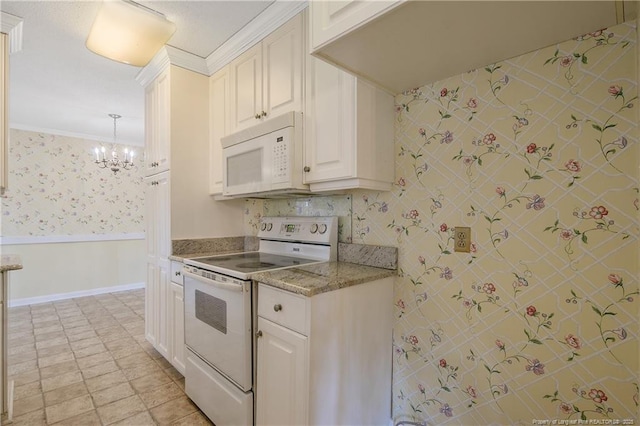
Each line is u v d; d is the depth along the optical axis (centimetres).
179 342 205
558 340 110
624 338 98
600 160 101
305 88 158
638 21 86
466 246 132
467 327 132
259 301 140
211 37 199
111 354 249
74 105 313
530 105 115
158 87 231
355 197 175
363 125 139
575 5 88
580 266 105
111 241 450
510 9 90
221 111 220
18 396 191
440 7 89
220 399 156
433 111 142
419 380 148
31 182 392
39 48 208
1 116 173
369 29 100
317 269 155
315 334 120
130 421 169
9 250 374
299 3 159
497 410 125
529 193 116
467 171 131
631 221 96
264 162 172
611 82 99
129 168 467
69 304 387
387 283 152
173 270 212
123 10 165
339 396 130
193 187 224
